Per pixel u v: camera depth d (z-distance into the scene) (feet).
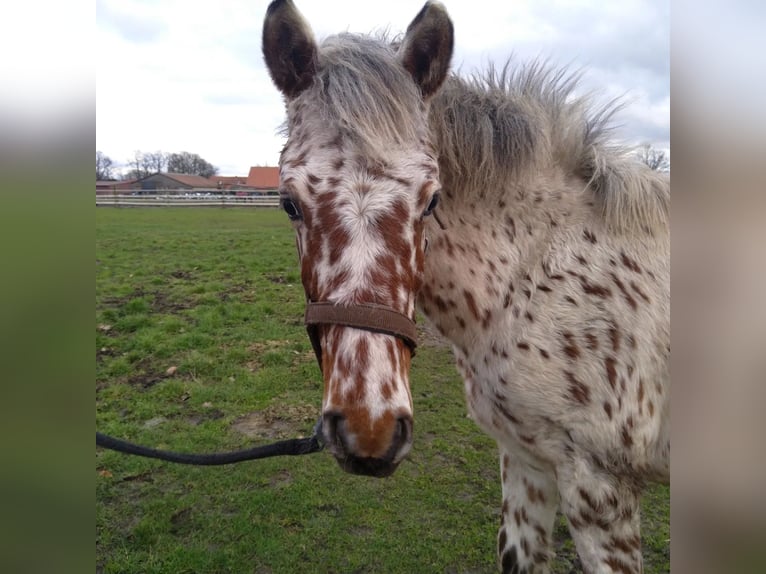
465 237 6.40
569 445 6.21
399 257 4.83
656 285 6.36
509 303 6.34
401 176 4.94
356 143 4.93
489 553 9.04
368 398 4.50
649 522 9.86
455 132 6.25
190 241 40.55
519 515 7.40
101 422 13.30
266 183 148.87
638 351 6.15
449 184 6.35
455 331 6.68
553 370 6.14
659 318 6.27
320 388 15.34
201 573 8.71
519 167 6.31
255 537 9.46
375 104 5.03
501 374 6.36
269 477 11.23
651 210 6.48
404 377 4.78
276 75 5.72
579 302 6.24
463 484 10.94
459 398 14.87
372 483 10.98
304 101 5.38
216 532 9.62
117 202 79.56
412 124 5.21
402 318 4.76
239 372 16.35
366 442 4.47
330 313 4.70
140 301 22.67
